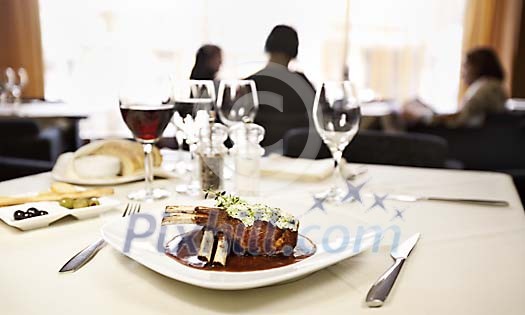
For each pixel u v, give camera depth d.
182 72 4.36
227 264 0.56
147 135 0.91
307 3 4.38
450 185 1.05
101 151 1.07
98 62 4.24
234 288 0.48
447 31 4.62
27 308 0.48
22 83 3.56
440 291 0.52
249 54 4.32
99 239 0.66
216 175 0.94
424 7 4.55
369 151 1.50
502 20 4.59
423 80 4.65
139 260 0.54
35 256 0.61
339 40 4.48
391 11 4.51
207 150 0.94
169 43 4.35
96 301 0.49
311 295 0.51
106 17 4.23
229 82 1.21
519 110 3.59
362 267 0.58
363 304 0.49
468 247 0.66
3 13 3.89
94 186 0.99
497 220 0.79
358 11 4.47
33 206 0.79
